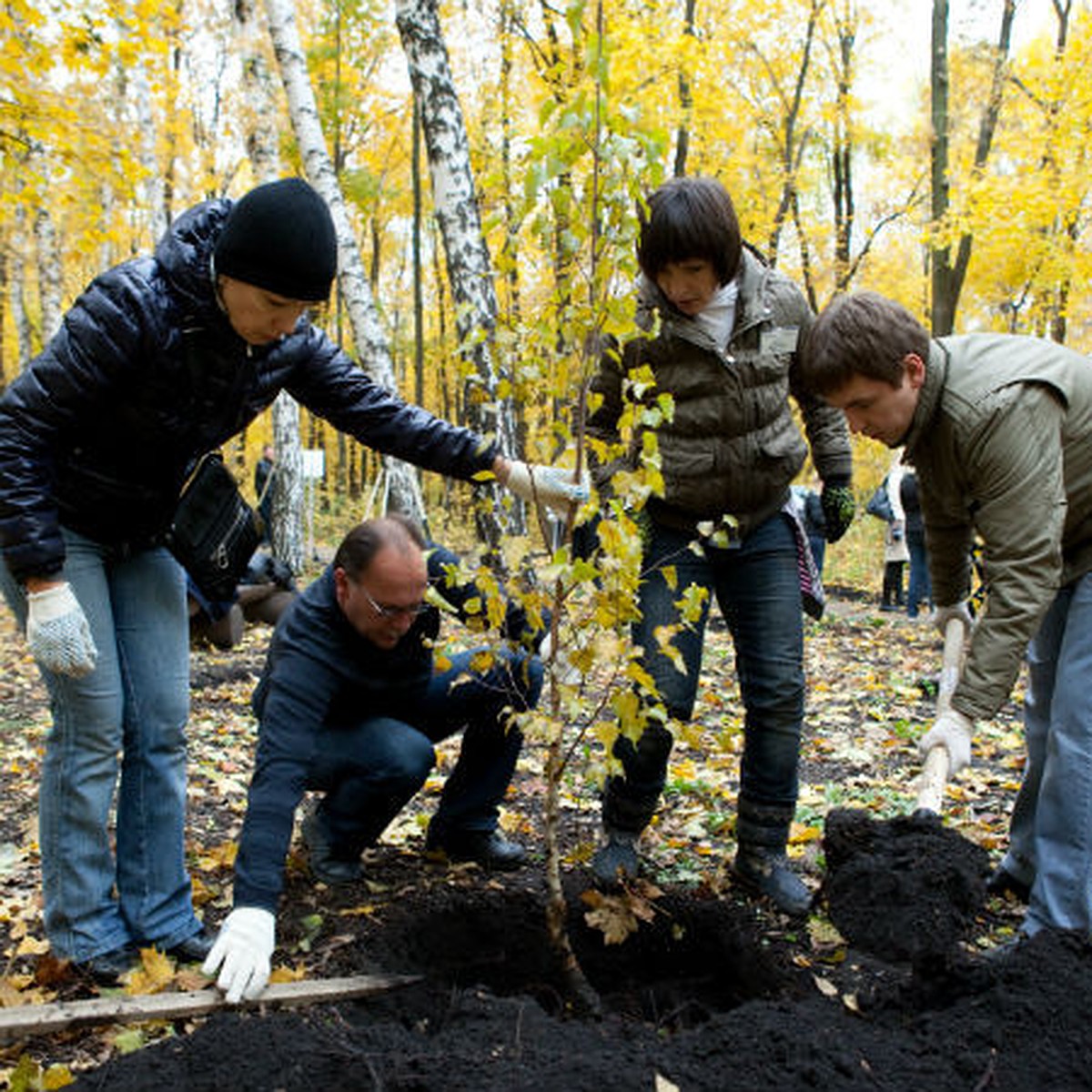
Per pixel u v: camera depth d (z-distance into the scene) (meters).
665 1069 1.90
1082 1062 1.88
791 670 2.94
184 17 14.76
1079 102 12.36
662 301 2.75
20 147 7.12
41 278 14.05
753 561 2.96
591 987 2.63
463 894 3.04
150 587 2.53
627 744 2.93
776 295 2.78
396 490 8.56
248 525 2.56
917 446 2.34
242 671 6.34
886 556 11.25
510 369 2.38
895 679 6.54
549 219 2.27
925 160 17.38
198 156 17.33
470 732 3.24
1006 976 2.10
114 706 2.40
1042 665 2.73
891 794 4.09
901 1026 2.15
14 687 6.35
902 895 2.54
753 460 2.82
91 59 6.95
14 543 2.13
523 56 13.04
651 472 2.26
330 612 2.74
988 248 13.51
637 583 2.29
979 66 15.89
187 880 2.67
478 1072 1.88
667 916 2.98
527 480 2.76
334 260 2.18
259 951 2.27
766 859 3.01
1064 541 2.43
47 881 2.45
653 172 2.17
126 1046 2.12
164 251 2.19
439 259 22.73
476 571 2.45
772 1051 1.96
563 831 3.71
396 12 6.23
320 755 2.92
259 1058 1.90
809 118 16.80
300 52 7.98
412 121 19.08
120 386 2.18
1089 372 2.34
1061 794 2.37
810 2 14.94
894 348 2.18
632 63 11.31
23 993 2.35
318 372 2.67
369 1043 2.02
